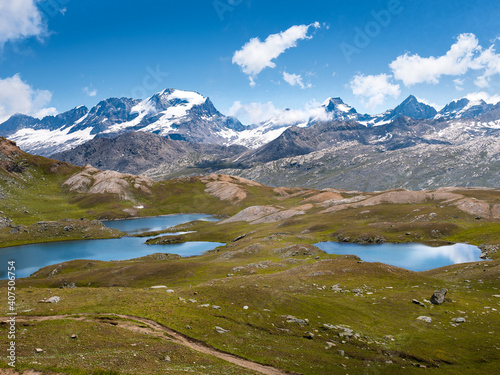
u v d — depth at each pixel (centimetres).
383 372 3684
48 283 10938
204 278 9919
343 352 4091
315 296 6481
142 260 14375
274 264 10856
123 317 4453
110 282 10494
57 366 2625
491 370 3847
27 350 3034
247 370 3284
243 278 8181
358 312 5681
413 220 19088
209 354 3656
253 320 4844
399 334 4816
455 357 4175
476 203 19762
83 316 4456
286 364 3622
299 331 4659
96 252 19338
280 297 5853
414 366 3916
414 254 13850
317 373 3509
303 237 17200
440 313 5747
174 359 3281
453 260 12625
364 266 8769
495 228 15450
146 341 3634
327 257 12006
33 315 4428
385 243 16000
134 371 2742
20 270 15550
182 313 4788
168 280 10225
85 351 3169
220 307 5175
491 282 7744
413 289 7275
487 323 5300
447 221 17988
